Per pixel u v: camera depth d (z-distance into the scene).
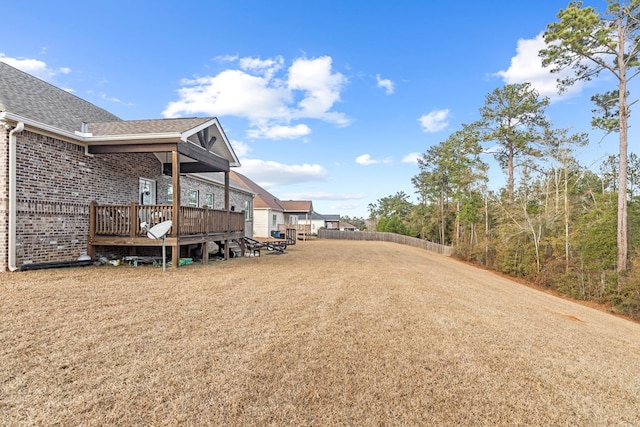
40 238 7.84
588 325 6.97
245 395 2.90
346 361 3.71
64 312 4.74
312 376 3.31
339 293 7.16
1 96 7.86
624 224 13.25
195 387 2.97
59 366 3.19
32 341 3.71
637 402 3.30
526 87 23.34
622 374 4.02
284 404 2.81
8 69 10.04
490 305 7.31
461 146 29.36
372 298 6.88
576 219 15.51
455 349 4.30
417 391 3.18
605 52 14.50
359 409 2.82
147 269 8.67
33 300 5.20
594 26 14.07
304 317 5.24
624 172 13.68
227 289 6.84
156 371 3.21
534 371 3.84
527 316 6.70
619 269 12.64
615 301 11.91
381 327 4.98
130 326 4.36
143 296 5.88
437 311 6.19
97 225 9.09
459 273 13.96
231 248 14.14
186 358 3.52
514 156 24.48
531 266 16.14
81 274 7.55
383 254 18.92
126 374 3.12
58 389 2.82
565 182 16.25
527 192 19.25
